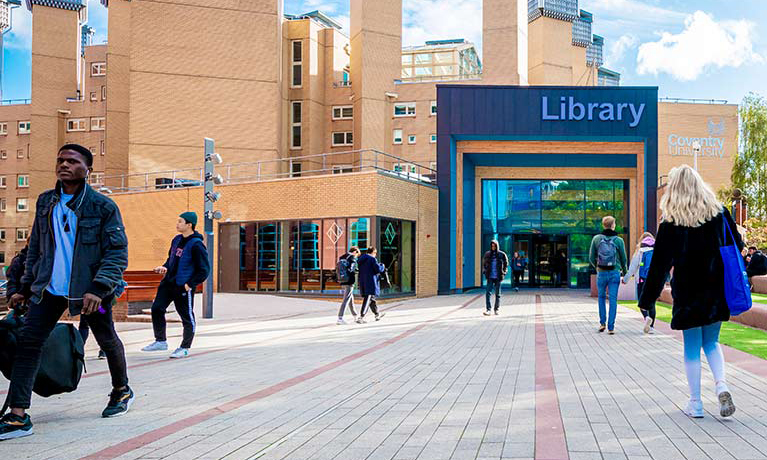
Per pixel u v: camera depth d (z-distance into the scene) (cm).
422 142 4912
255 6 4259
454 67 9375
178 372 743
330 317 1683
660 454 385
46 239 460
